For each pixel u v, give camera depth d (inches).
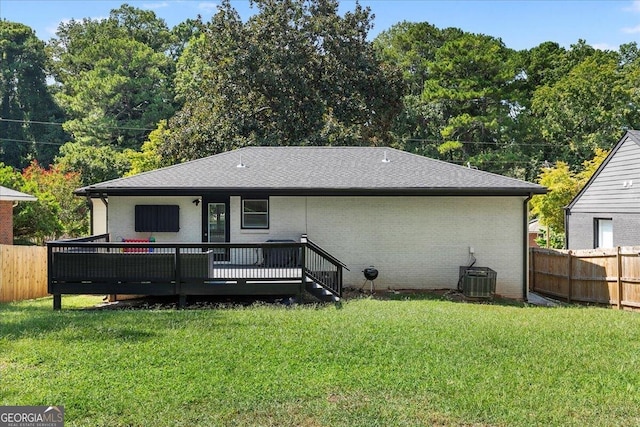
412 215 598.5
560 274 631.2
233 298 524.4
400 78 1258.6
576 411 215.8
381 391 235.0
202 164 653.3
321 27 1195.3
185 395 227.8
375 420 205.3
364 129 1278.3
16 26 2316.7
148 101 2048.5
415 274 598.5
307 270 498.0
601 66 1775.3
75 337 317.7
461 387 239.6
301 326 350.6
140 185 565.6
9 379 243.3
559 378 252.7
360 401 223.8
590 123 1713.8
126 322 363.9
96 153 1440.7
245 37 1141.1
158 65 2123.5
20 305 510.3
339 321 369.1
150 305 492.4
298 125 1134.4
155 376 249.6
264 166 647.1
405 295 568.7
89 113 1957.4
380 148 739.4
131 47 2089.1
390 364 270.7
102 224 658.2
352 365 268.8
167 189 561.0
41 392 228.4
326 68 1198.9
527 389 238.7
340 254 598.5
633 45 2137.1
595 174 854.5
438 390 236.2
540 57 2020.2
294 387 238.1
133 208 590.6
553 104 1759.4
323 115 1178.0
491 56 1663.4
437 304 484.1
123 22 2544.3
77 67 2252.7
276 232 595.8
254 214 597.6
